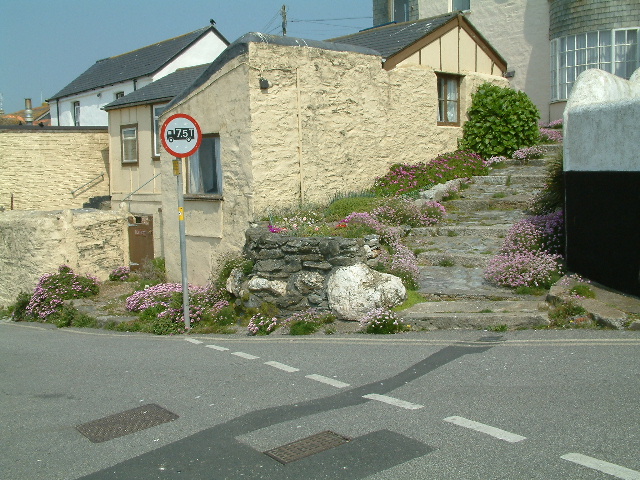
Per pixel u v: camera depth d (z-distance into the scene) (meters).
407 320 8.03
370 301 8.38
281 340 8.30
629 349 6.37
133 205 18.25
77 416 5.92
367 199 11.48
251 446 4.84
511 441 4.52
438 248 10.34
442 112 14.84
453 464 4.24
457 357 6.65
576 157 8.66
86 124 24.97
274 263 9.41
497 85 15.61
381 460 4.40
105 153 20.39
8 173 19.52
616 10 16.23
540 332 7.28
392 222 11.24
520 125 14.62
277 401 5.83
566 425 4.71
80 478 4.53
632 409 4.93
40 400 6.53
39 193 19.69
